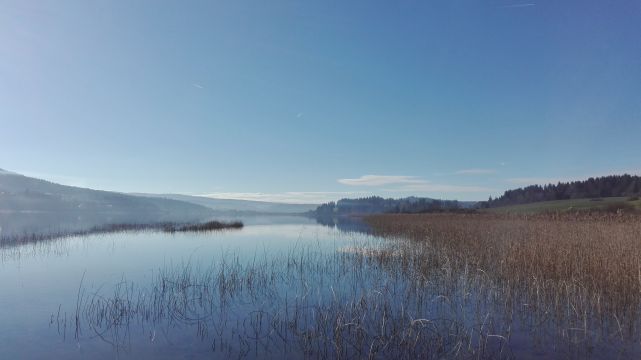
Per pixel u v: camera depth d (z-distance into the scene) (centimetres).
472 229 2814
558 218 2964
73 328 998
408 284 1426
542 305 1125
